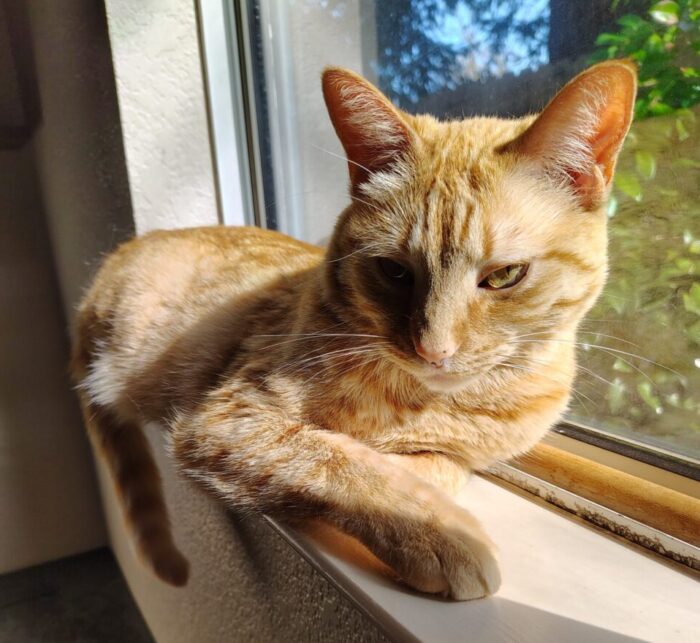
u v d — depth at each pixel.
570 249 0.25
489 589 0.18
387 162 0.27
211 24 0.39
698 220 0.23
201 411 0.28
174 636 0.46
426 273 0.25
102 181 0.43
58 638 0.58
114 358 0.38
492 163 0.25
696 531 0.19
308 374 0.26
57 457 0.66
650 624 0.17
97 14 0.37
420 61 0.34
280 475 0.23
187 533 0.37
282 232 0.45
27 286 0.61
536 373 0.26
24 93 0.56
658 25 0.24
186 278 0.37
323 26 0.39
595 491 0.22
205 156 0.41
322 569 0.19
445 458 0.26
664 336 0.24
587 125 0.24
